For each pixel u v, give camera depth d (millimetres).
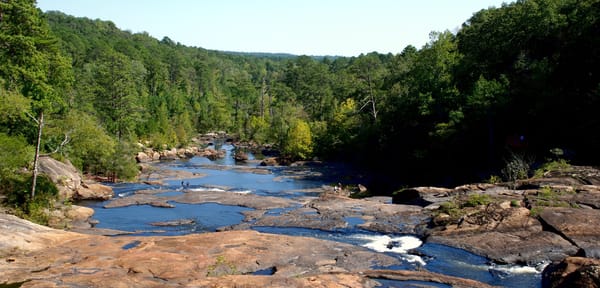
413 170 59250
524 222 23281
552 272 15539
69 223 30234
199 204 38188
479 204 26906
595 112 37844
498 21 61219
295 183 55312
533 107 43375
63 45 127500
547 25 51219
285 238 22609
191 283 14477
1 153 31000
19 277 15297
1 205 29078
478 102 47031
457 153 51438
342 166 74250
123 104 78562
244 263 18312
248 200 39344
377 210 31531
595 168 32594
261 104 137750
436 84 58250
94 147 50750
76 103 69125
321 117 104062
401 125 63594
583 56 43781
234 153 95875
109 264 17000
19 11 35469
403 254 21891
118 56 78812
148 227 30297
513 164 36688
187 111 128875
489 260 20453
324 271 18547
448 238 23219
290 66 171000
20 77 38750
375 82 92000
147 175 58688
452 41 75688
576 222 22078
